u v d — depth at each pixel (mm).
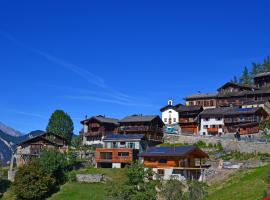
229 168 89188
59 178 101000
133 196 62781
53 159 100812
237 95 151875
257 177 78688
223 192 76188
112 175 101875
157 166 94000
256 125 126438
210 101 158250
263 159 91750
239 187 76188
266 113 135625
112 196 64938
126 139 121062
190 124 149125
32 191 93188
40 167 97812
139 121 134125
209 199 74250
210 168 90812
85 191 93438
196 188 65625
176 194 63688
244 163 89875
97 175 100000
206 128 140625
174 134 130500
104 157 115438
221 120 138375
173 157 92625
